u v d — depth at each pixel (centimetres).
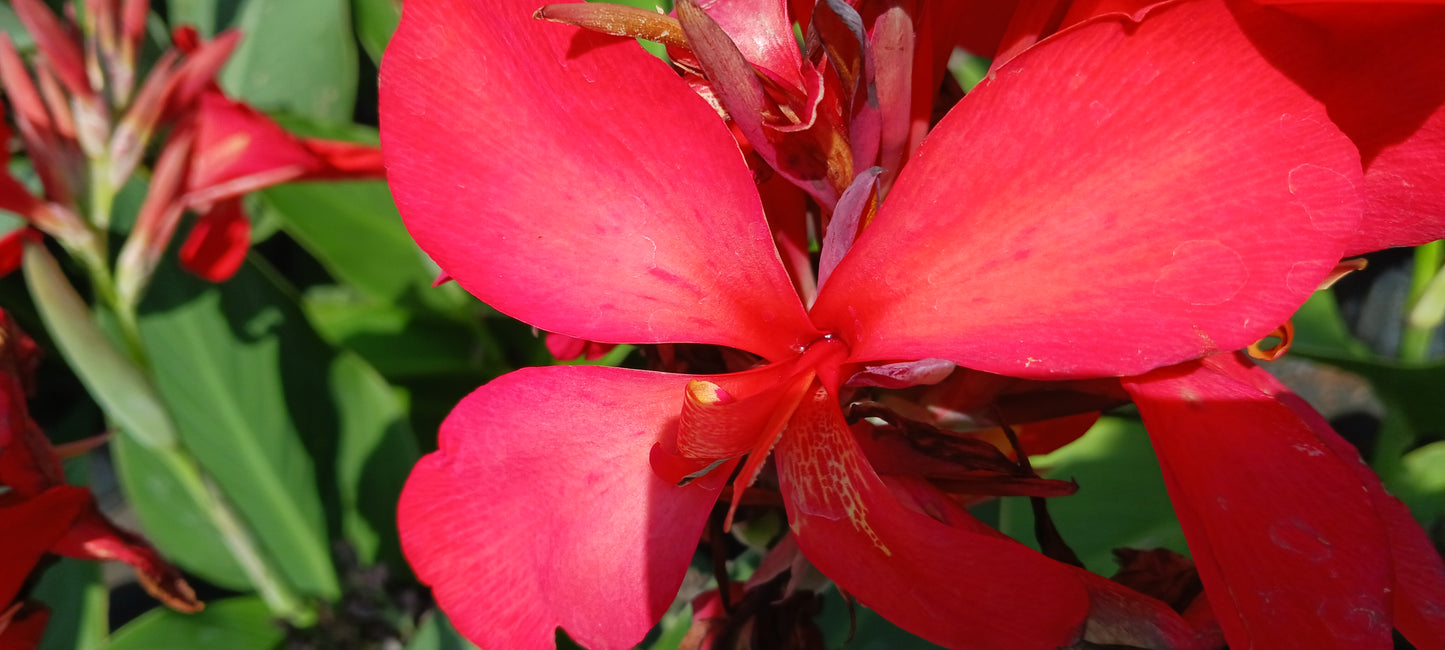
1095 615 13
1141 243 12
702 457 13
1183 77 11
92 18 28
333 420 36
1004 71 12
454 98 13
